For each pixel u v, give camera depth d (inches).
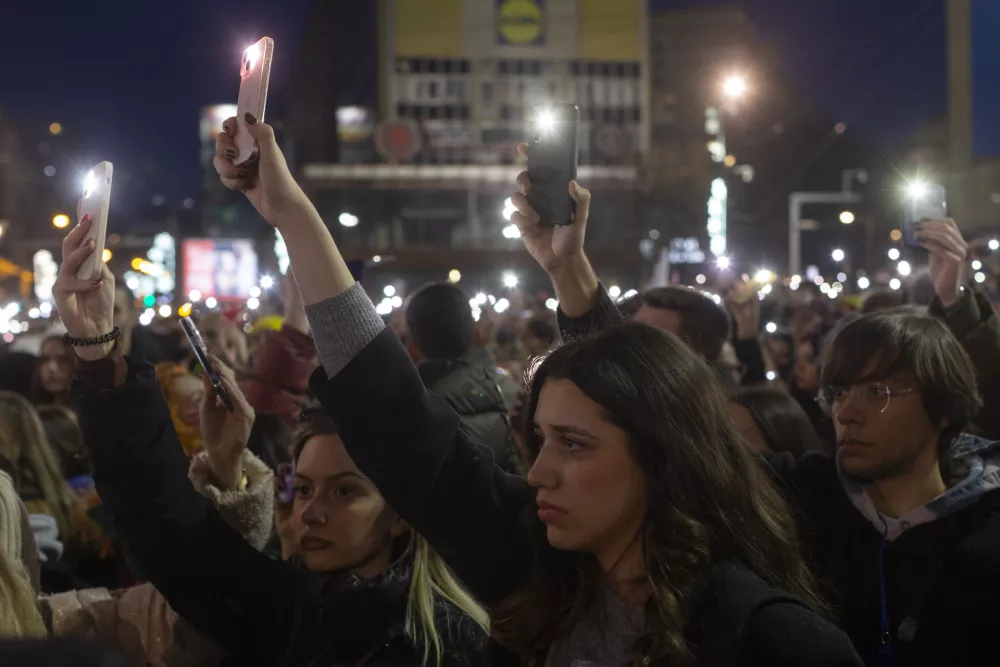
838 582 104.2
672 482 68.5
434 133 2795.3
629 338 72.1
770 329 303.4
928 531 100.7
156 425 96.5
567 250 101.6
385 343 79.0
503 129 2810.0
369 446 78.8
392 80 2795.3
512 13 2844.5
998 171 1082.1
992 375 149.2
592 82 2876.5
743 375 205.9
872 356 103.0
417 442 79.0
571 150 100.9
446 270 2122.3
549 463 71.1
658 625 67.2
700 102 3494.1
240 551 100.7
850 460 104.4
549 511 70.8
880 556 102.5
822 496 109.0
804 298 385.1
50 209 2079.2
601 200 2185.0
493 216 2508.6
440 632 93.1
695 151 2117.4
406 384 79.0
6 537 93.7
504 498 82.6
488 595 82.2
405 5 2802.7
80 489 205.9
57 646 21.9
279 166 77.2
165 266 1521.9
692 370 72.1
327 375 79.7
